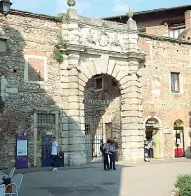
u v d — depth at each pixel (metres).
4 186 9.45
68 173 17.95
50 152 21.38
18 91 20.67
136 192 12.99
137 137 24.25
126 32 24.66
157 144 26.48
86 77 22.97
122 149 24.38
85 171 18.73
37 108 21.16
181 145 27.62
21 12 21.12
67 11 22.72
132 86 24.56
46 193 12.88
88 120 28.38
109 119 26.25
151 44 26.64
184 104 27.86
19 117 20.53
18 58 20.89
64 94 22.14
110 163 19.39
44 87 21.58
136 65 24.80
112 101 26.17
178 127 27.62
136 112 24.48
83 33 22.95
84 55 22.98
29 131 20.78
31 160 20.70
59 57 22.12
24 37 21.23
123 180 15.64
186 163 23.03
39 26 21.81
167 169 19.47
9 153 19.98
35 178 16.34
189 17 31.86
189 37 30.53
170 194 12.23
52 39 22.19
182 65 28.06
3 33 20.48
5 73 20.36
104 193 12.90
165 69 27.11
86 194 12.73
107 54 23.80
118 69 24.39
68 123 21.95
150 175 17.05
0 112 19.94
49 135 21.45
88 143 25.72
